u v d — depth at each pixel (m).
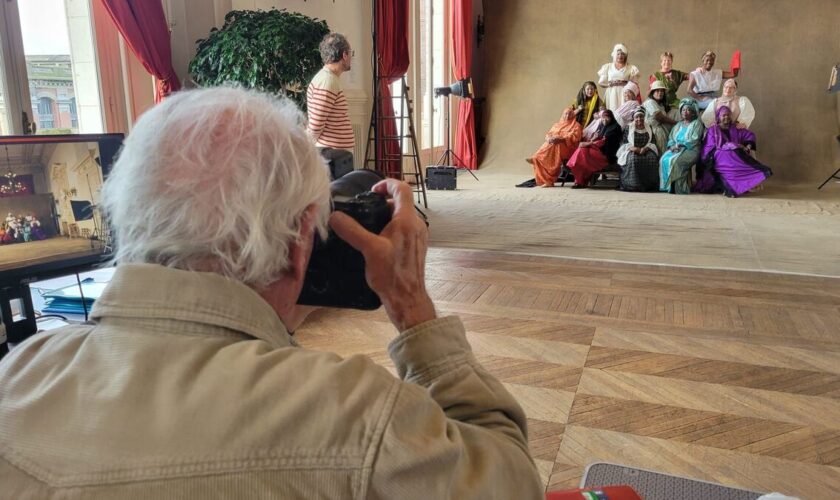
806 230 5.12
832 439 2.01
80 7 3.96
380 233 0.71
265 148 0.59
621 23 9.41
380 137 6.16
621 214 5.88
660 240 4.76
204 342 0.57
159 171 0.57
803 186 8.03
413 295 0.73
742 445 1.98
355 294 0.74
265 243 0.59
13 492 0.53
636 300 3.35
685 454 1.93
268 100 0.66
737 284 3.63
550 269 3.96
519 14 9.87
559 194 7.25
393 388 0.57
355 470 0.53
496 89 10.07
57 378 0.57
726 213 5.95
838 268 3.96
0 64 3.48
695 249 4.47
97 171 1.69
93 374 0.57
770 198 6.91
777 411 2.18
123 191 0.59
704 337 2.83
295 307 0.75
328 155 1.08
